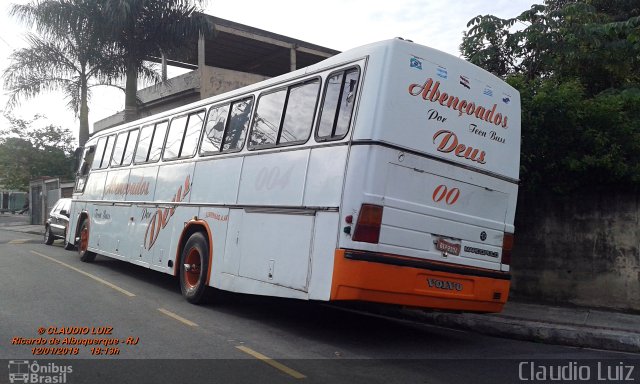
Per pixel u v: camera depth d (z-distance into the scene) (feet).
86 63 66.85
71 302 29.66
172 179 34.60
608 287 30.94
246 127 28.32
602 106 30.66
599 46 36.52
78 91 67.56
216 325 25.85
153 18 62.90
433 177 22.40
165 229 34.37
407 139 21.61
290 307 32.42
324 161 22.33
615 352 24.08
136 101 67.77
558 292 32.63
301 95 24.85
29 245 65.16
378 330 27.22
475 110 24.11
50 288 33.76
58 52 67.46
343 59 22.94
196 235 30.89
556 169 32.12
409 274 21.36
